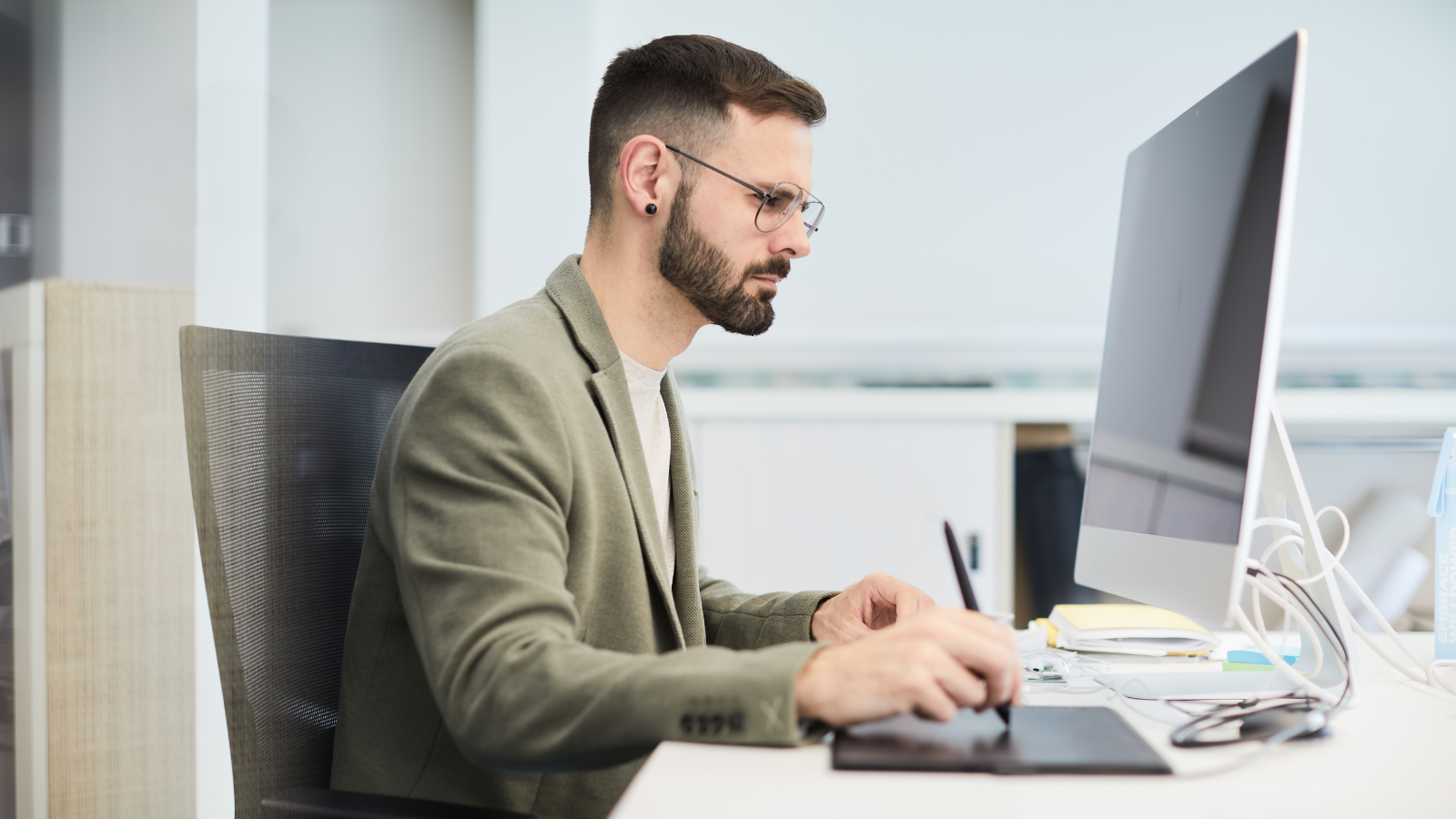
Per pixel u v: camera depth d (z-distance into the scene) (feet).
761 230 3.07
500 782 2.67
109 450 4.45
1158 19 8.09
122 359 4.50
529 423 2.45
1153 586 2.48
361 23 8.71
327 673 2.80
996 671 1.83
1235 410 2.17
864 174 8.34
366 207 8.75
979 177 8.27
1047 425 7.82
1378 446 7.61
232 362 2.64
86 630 4.33
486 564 2.20
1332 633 2.40
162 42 7.13
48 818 4.20
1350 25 7.98
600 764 1.98
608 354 2.93
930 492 7.73
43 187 6.90
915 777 1.69
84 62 6.97
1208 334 2.37
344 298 8.70
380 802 2.35
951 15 8.21
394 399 3.21
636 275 3.11
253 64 7.65
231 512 2.53
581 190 8.34
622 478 2.77
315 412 2.88
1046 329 8.13
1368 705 2.34
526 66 8.34
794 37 8.34
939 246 8.32
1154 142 3.01
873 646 1.85
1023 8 8.16
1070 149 8.20
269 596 2.61
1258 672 2.86
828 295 8.39
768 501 7.84
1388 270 8.12
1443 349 7.87
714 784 1.63
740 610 3.37
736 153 3.03
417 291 8.82
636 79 3.12
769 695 1.79
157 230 7.14
